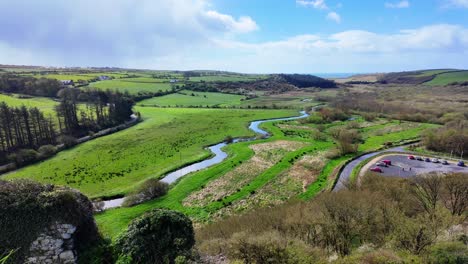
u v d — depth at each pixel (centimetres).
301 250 2402
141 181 6706
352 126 12925
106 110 13825
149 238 2089
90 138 10594
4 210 1897
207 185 6469
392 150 9450
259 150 9181
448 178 4153
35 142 9181
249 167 7606
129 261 2016
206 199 5822
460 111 13975
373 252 2238
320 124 13438
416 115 14150
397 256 2134
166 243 2097
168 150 9175
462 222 3056
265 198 5850
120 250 2094
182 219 2278
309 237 3169
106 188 6362
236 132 11694
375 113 15575
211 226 4381
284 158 8256
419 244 2361
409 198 4034
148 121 13500
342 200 3572
